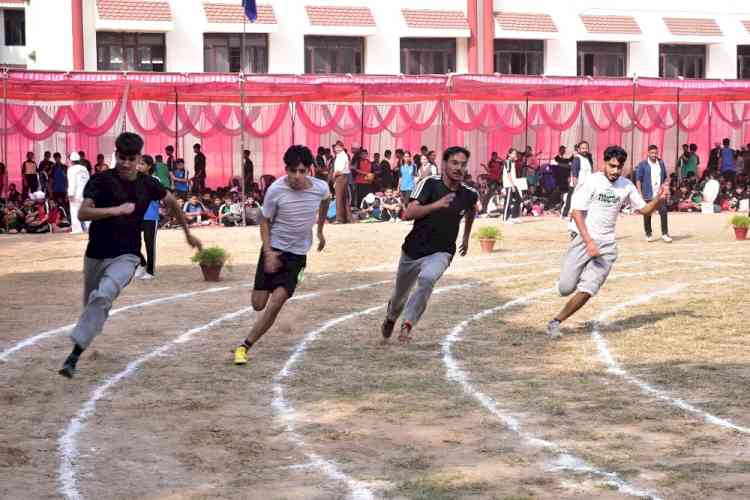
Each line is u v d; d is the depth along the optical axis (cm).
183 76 2744
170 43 3506
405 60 3809
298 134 3250
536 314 1264
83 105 2909
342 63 3750
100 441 716
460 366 962
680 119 3488
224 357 1002
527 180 3161
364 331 1147
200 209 2730
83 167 2522
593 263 1090
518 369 949
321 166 2958
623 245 2164
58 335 1126
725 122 3581
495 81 2969
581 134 3306
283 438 724
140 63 3509
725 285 1525
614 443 707
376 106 3241
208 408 808
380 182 3031
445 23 3775
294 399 836
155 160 2631
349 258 1908
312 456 680
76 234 2439
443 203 997
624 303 1355
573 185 2791
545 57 3950
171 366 962
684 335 1118
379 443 710
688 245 2155
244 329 1162
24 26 3397
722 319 1220
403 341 1040
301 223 955
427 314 1266
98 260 884
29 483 624
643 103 3419
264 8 3594
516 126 3278
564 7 3944
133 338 1108
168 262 1850
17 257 1953
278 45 3638
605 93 3159
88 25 3400
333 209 2814
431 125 3356
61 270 1750
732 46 4166
